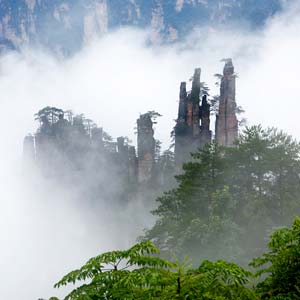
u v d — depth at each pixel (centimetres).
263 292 1285
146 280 1005
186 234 5800
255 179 7125
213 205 6291
